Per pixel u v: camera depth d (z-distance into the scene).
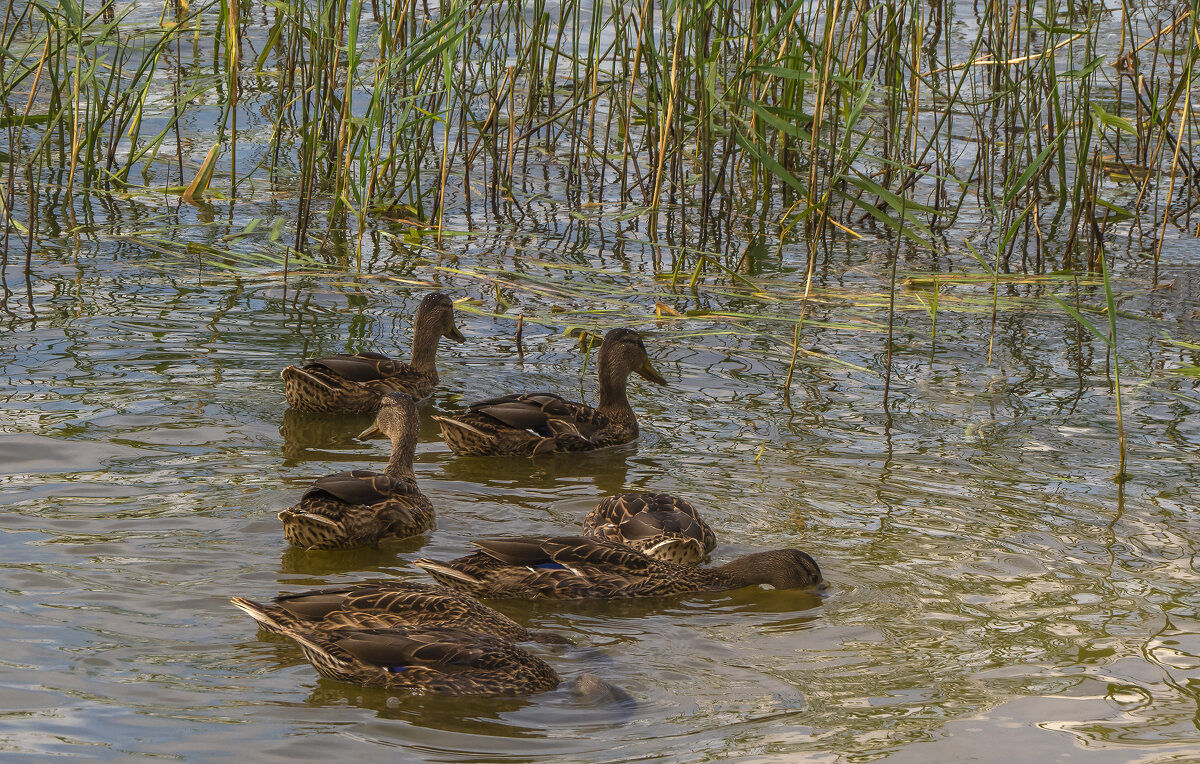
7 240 18.47
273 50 30.94
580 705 8.41
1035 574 10.64
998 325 18.14
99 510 11.18
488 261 20.31
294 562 10.55
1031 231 23.03
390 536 11.19
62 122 22.92
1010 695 8.59
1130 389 15.68
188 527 10.99
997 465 13.15
